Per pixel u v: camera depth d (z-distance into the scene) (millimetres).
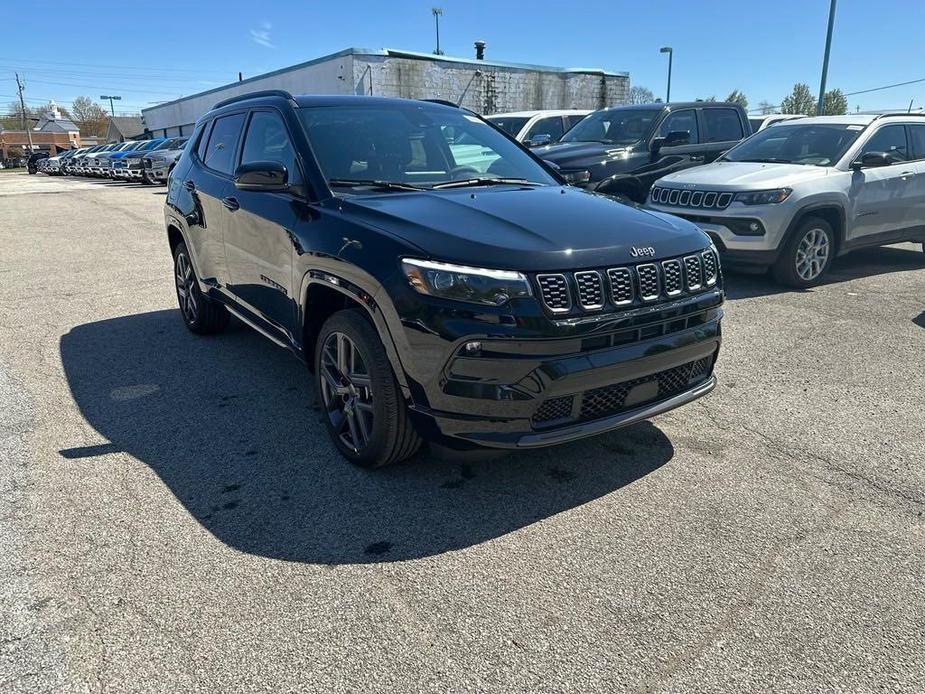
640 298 2967
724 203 7039
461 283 2730
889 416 4008
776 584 2531
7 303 6871
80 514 2975
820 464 3441
